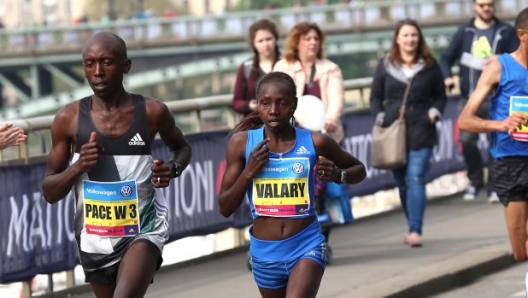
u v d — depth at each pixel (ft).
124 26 576.61
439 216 111.55
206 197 91.25
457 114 129.08
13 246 72.95
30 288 75.41
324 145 56.70
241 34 561.02
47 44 592.19
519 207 71.31
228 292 78.64
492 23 113.39
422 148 92.22
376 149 92.32
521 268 90.12
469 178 123.13
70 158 57.72
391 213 114.21
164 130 57.52
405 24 91.45
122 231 56.24
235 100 89.45
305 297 54.75
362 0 648.38
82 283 81.35
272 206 56.44
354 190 109.91
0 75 625.41
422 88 91.56
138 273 55.16
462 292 82.07
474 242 95.76
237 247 94.38
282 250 56.39
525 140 69.46
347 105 128.26
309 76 85.76
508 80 69.26
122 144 56.08
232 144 57.11
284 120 55.83
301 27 85.30
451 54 114.62
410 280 80.23
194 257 90.12
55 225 76.43
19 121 74.23
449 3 509.35
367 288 77.66
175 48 569.23
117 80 55.57
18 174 73.36
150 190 56.70
